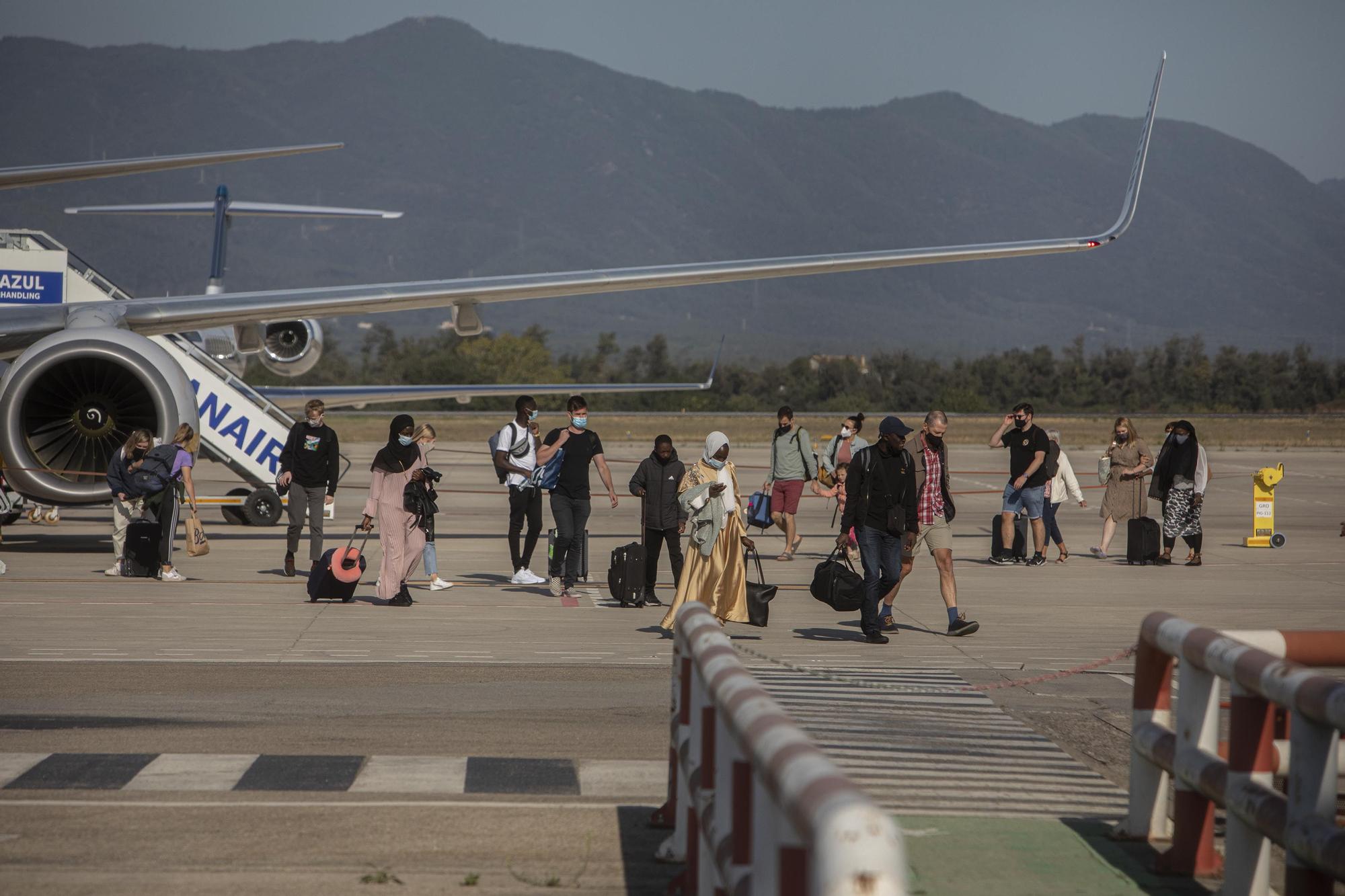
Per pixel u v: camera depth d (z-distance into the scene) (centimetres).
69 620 2416
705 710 906
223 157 3309
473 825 1206
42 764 1398
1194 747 1063
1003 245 3294
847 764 1441
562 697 1794
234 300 3456
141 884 1031
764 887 675
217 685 1841
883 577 2362
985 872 1082
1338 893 1070
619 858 1116
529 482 2978
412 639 2270
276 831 1174
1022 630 2445
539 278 3312
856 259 3231
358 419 15225
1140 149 3319
